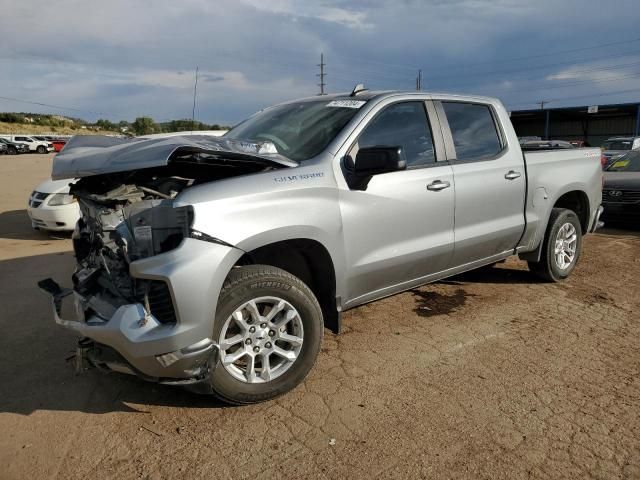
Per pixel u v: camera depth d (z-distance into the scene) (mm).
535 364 3809
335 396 3391
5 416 3236
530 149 6129
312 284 3805
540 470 2680
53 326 4715
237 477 2650
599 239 8211
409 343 4168
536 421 3098
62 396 3465
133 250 3115
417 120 4305
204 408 3287
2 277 6367
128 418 3188
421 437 2953
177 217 2961
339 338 4273
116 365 3018
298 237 3334
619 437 2945
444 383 3541
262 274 3160
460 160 4535
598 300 5176
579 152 5793
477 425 3059
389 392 3432
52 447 2912
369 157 3424
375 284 3957
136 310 2879
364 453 2822
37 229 9023
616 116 48625
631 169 9625
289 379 3348
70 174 3248
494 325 4527
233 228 3027
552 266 5555
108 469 2725
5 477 2670
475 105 4859
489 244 4793
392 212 3895
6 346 4285
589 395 3385
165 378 2957
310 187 3416
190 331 2863
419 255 4125
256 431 3031
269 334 3285
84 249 4039
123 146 3363
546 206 5312
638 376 3637
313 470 2693
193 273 2848
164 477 2658
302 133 3996
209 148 3143
